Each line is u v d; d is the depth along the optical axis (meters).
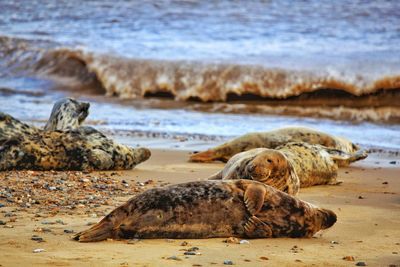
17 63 105.44
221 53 99.62
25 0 136.00
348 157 53.12
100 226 27.70
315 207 30.53
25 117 77.88
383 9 121.00
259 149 40.56
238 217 29.00
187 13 124.44
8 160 44.81
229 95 89.50
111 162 47.53
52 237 27.95
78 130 48.12
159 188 28.89
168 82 91.69
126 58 97.12
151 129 70.81
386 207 38.16
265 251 27.27
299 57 95.69
